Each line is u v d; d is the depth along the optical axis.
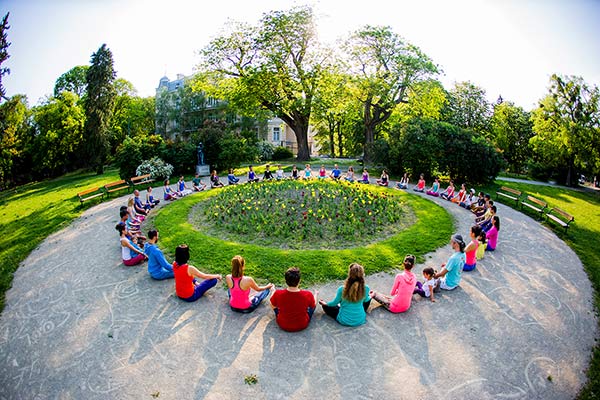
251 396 4.72
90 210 14.64
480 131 42.34
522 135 42.31
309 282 7.83
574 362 5.53
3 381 5.14
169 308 6.89
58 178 34.06
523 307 7.09
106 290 7.68
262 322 6.42
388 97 28.67
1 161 33.06
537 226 12.79
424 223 12.27
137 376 5.12
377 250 9.61
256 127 46.47
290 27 26.11
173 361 5.41
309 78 27.70
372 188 18.14
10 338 6.16
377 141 24.14
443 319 6.57
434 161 20.83
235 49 27.53
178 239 10.46
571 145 25.48
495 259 9.52
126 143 22.16
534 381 5.09
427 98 28.41
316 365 5.32
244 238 10.78
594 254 10.16
